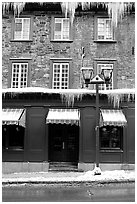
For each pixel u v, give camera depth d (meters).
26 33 20.55
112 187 13.68
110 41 20.08
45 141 18.97
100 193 12.20
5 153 18.95
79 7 20.33
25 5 20.39
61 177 15.81
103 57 20.03
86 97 18.97
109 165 18.59
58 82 19.89
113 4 20.08
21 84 19.95
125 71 19.88
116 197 11.32
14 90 18.94
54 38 20.34
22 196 11.67
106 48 20.11
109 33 20.44
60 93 18.86
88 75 16.08
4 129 19.28
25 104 19.17
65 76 19.94
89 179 14.88
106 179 14.85
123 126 18.52
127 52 20.08
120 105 19.03
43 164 18.70
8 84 19.81
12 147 19.11
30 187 13.87
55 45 20.22
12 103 19.17
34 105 19.16
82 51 19.97
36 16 20.53
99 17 20.39
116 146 19.06
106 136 19.11
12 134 19.33
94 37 20.17
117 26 20.28
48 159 19.14
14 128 19.36
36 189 13.34
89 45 20.12
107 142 19.05
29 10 20.53
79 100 19.03
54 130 19.94
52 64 19.98
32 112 19.14
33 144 18.94
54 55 20.11
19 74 20.00
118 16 20.23
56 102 19.09
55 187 13.80
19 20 20.56
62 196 11.61
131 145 18.83
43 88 19.41
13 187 13.85
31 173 17.75
